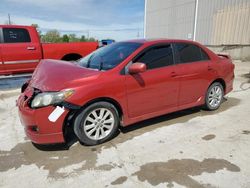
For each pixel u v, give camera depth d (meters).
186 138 3.44
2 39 6.49
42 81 3.17
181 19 18.02
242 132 3.63
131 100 3.38
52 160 2.91
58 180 2.52
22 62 6.79
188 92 4.09
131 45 3.72
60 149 3.17
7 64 6.57
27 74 7.05
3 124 4.11
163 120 4.13
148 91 3.52
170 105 3.89
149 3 21.50
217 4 14.89
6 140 3.48
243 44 13.52
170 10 19.00
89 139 3.18
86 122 3.13
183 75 3.91
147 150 3.11
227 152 3.03
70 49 7.46
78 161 2.88
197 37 16.70
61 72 3.27
